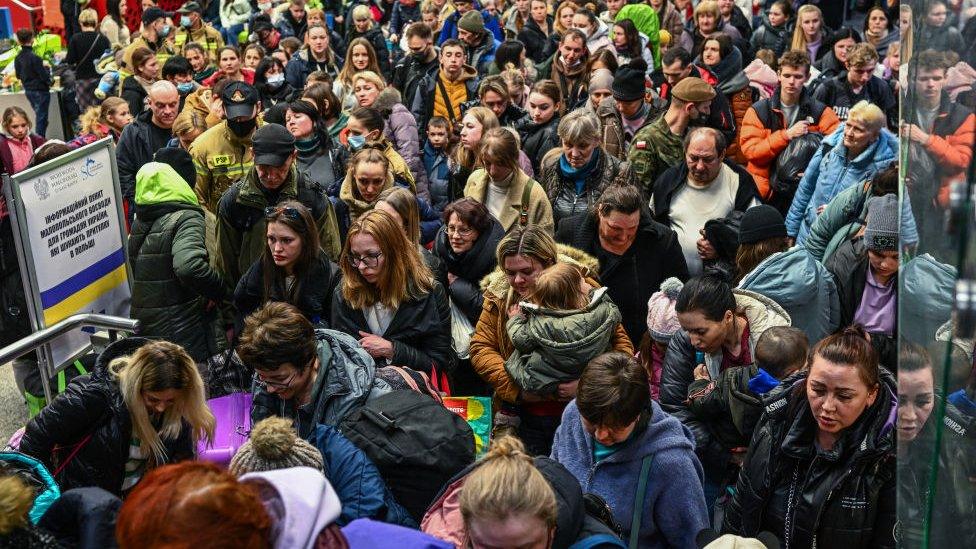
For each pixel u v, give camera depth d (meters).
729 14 12.17
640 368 2.97
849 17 15.54
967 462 0.89
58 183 4.85
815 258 4.57
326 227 5.23
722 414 3.49
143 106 10.20
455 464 3.22
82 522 2.56
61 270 4.90
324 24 12.58
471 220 4.88
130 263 5.36
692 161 5.55
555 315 3.99
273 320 3.29
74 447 3.34
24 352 4.30
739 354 3.78
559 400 4.14
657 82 9.13
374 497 3.03
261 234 5.07
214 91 7.92
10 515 2.31
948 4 1.04
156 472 1.60
